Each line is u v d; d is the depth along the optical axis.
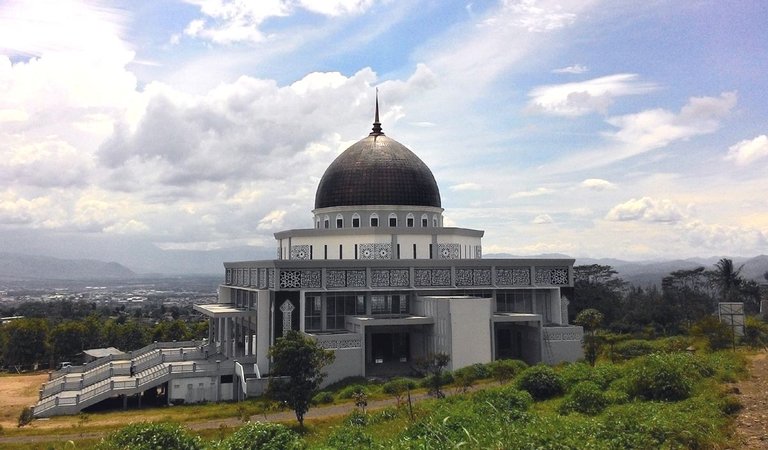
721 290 114.06
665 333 90.38
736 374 30.95
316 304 58.91
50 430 44.09
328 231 65.75
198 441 24.73
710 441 18.64
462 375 48.25
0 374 95.62
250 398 53.25
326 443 25.81
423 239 65.00
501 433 21.02
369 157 71.38
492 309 61.41
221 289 77.62
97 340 109.12
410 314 61.19
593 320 50.66
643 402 26.78
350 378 53.03
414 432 24.14
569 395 29.84
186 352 70.38
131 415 50.69
